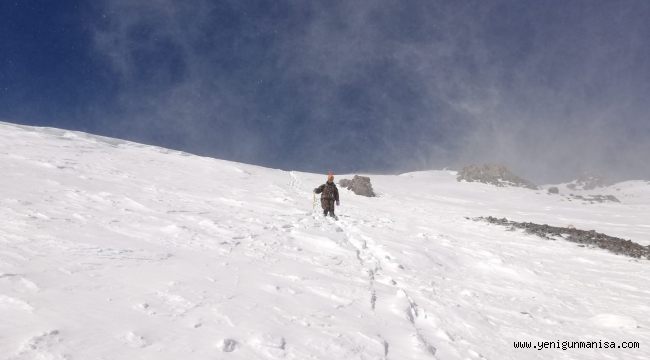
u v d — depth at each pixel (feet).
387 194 122.52
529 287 26.94
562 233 55.16
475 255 36.14
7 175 38.65
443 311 18.81
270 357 10.55
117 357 9.11
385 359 12.03
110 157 73.36
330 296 17.31
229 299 14.24
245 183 74.38
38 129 95.50
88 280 13.87
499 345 15.74
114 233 22.52
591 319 20.34
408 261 29.37
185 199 44.57
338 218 49.11
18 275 13.29
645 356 15.81
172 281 15.11
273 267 20.58
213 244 23.72
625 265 36.27
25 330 9.61
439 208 94.02
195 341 10.57
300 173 139.44
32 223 21.54
